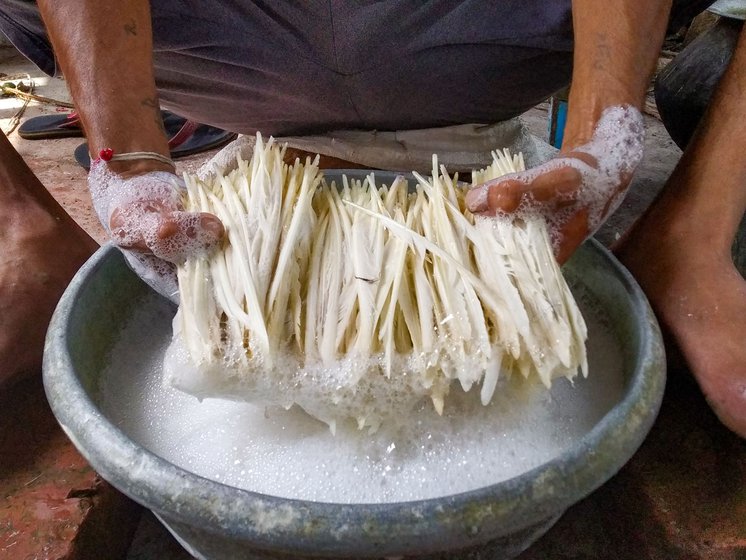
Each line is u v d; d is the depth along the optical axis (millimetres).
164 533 851
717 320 765
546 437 651
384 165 1306
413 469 621
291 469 628
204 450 656
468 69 1024
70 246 908
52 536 723
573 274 807
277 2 937
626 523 796
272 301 631
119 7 731
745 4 1177
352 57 989
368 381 603
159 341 806
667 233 849
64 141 1727
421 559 548
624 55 719
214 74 1086
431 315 623
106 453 524
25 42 1108
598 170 655
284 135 1309
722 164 840
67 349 629
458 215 696
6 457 800
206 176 1024
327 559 515
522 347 597
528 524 493
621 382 682
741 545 731
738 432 731
